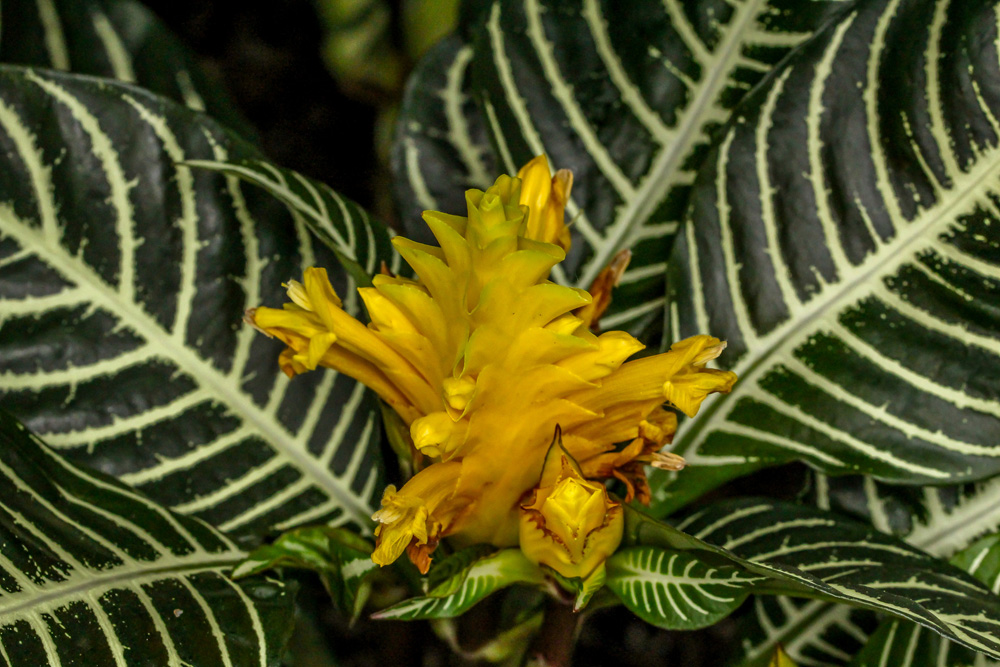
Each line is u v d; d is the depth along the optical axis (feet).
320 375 2.70
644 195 2.74
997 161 2.57
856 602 2.36
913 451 2.62
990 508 2.69
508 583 2.50
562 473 2.42
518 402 2.42
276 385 2.68
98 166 2.61
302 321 2.45
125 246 2.63
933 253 2.60
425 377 2.45
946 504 2.70
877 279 2.62
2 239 2.60
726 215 2.65
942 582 2.53
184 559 2.54
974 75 2.56
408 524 2.40
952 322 2.61
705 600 2.45
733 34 2.69
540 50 2.72
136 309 2.64
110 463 2.64
